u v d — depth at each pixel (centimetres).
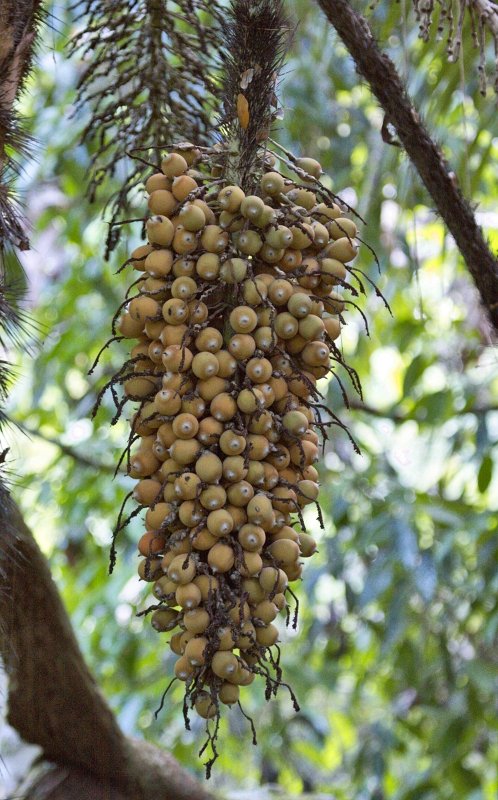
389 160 430
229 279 225
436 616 527
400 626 479
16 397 637
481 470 482
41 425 561
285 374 228
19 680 297
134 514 228
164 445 226
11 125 250
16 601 286
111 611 529
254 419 224
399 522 473
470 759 652
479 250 264
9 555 267
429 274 548
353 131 536
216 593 223
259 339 226
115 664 534
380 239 499
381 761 569
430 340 532
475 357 503
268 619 226
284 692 559
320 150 535
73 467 522
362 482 507
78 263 559
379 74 260
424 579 475
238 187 227
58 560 588
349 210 234
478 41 266
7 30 246
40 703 300
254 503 223
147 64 275
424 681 557
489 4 265
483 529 466
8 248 272
